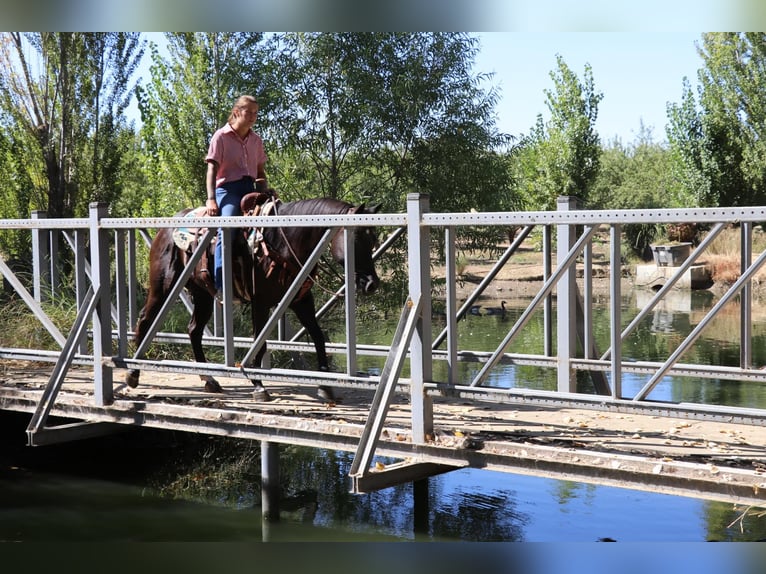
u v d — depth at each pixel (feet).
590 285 19.11
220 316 25.34
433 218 14.96
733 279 82.84
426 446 15.39
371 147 45.50
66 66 50.01
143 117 57.98
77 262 21.20
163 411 19.10
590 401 13.92
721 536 18.57
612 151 151.33
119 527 19.56
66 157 51.11
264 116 45.21
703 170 95.30
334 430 16.58
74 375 24.68
